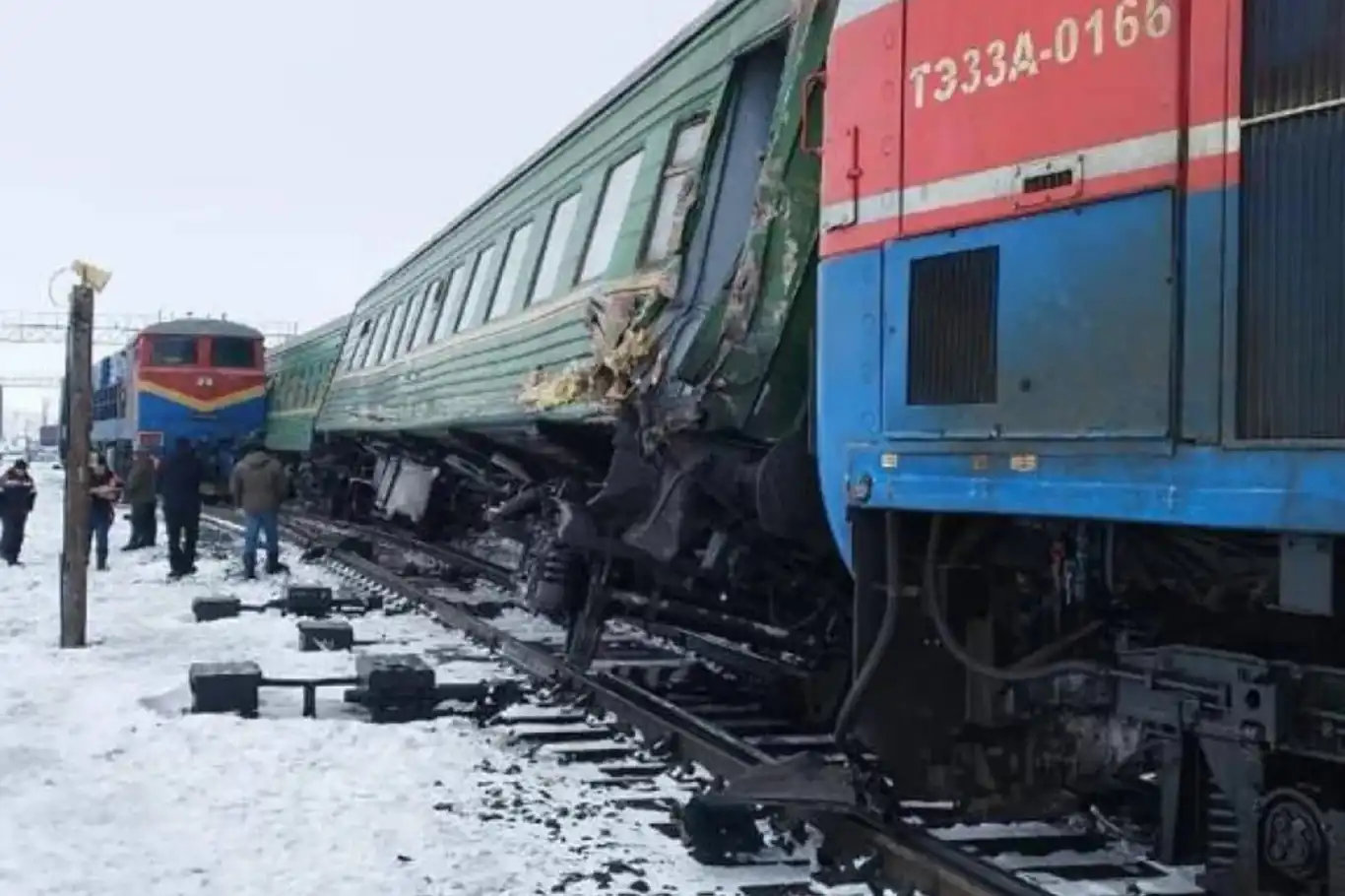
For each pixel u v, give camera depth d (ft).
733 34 25.64
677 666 31.96
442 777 22.68
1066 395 14.37
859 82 18.17
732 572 24.21
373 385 62.64
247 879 17.52
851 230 18.17
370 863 18.11
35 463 310.86
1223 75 12.85
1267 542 13.48
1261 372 12.35
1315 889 13.25
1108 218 13.97
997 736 17.54
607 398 26.48
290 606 44.55
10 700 29.30
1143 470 13.41
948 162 16.31
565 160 37.19
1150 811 18.02
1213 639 14.96
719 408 22.06
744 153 25.00
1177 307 13.16
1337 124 11.86
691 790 21.81
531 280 37.27
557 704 28.76
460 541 59.06
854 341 17.99
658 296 25.52
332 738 25.35
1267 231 12.39
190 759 23.85
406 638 39.22
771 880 17.35
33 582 54.70
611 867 17.83
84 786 22.15
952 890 15.75
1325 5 12.01
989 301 15.57
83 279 37.37
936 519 16.81
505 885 17.19
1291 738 13.29
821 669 25.30
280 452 99.40
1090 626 15.70
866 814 17.88
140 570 59.67
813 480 21.53
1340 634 13.58
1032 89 15.07
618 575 30.68
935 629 17.60
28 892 17.11
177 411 102.73
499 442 39.01
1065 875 17.01
